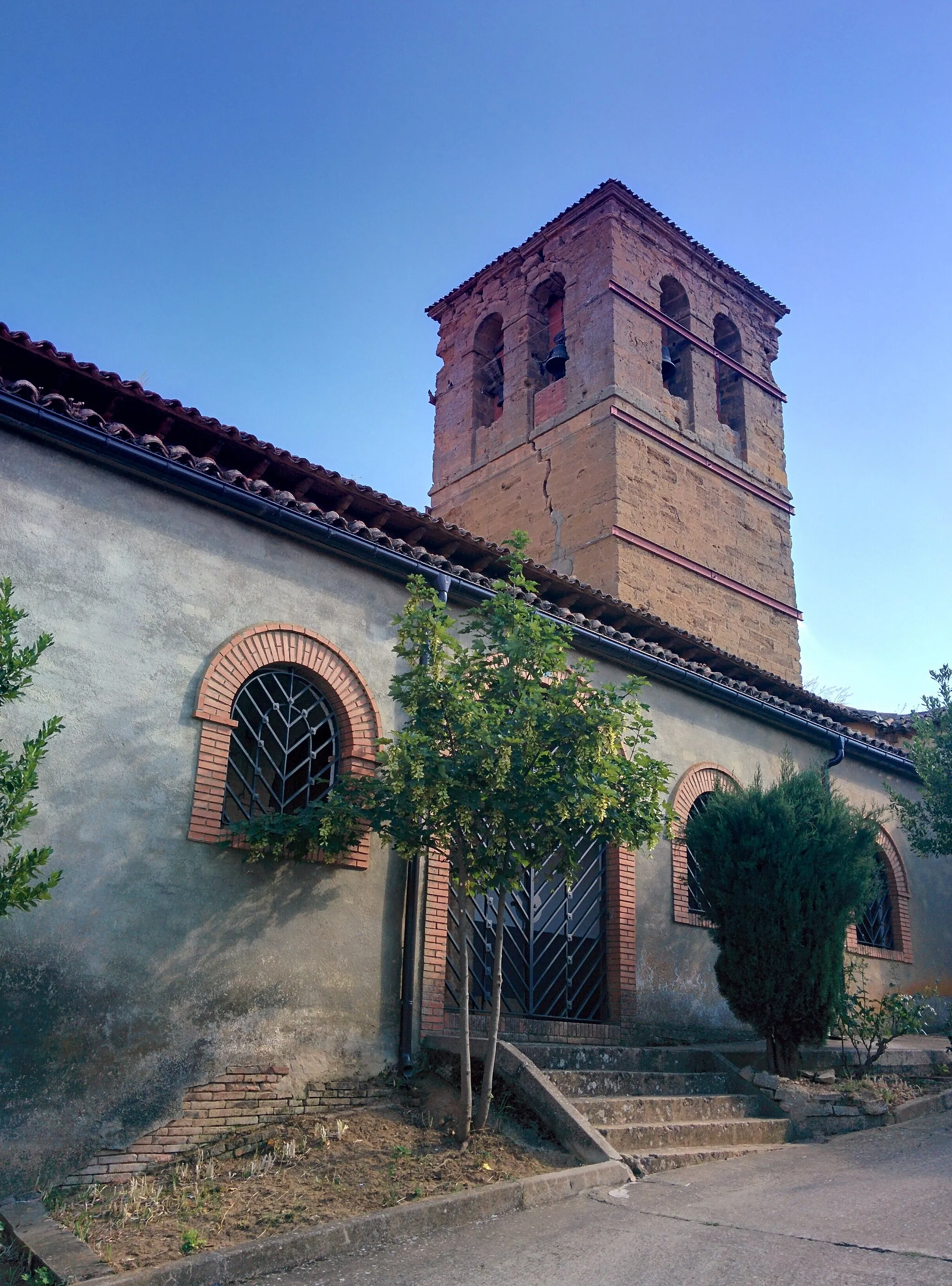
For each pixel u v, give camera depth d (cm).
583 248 2203
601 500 1962
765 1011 1025
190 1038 806
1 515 809
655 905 1223
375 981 930
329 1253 589
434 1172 711
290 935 884
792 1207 661
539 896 1136
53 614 815
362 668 1005
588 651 1232
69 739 798
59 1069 739
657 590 1952
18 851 611
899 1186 715
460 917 808
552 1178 700
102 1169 739
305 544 996
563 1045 980
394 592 1059
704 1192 707
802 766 1488
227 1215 642
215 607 915
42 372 900
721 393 2359
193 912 832
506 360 2294
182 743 862
